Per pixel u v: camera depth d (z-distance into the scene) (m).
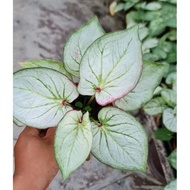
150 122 0.82
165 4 0.89
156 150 0.84
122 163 0.40
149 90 0.43
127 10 0.95
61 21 1.00
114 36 0.37
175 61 0.85
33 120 0.39
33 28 0.98
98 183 0.84
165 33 0.88
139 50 0.38
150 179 0.86
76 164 0.37
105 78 0.39
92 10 1.03
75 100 0.42
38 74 0.39
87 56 0.38
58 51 0.97
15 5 0.99
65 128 0.38
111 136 0.40
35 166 0.44
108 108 0.40
